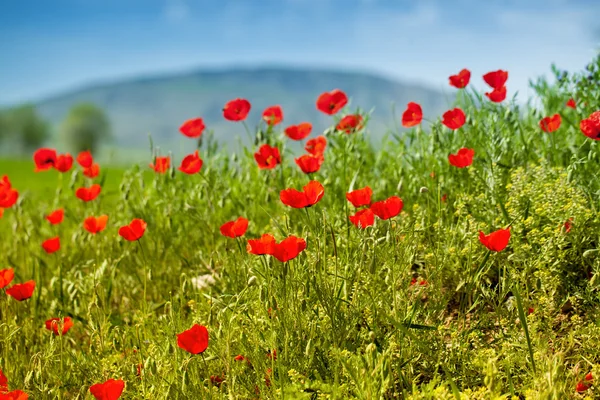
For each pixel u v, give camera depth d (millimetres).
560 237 2594
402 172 3096
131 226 2693
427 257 2615
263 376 2465
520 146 2975
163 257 3121
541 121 2963
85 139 43125
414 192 3018
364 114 3176
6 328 2691
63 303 2887
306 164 2754
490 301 2607
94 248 3301
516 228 2668
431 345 2498
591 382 2389
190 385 2416
